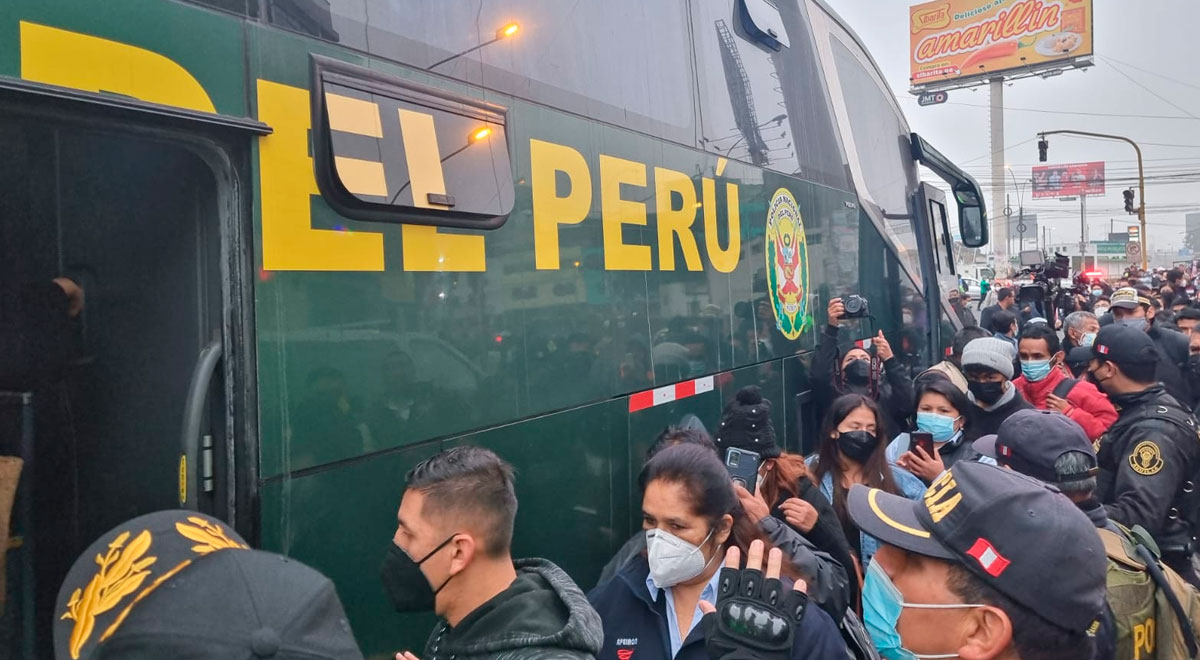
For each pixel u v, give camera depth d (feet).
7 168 6.00
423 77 6.98
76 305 6.08
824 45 17.53
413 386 6.70
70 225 6.03
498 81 7.87
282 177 5.79
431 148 6.91
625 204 9.74
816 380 14.96
